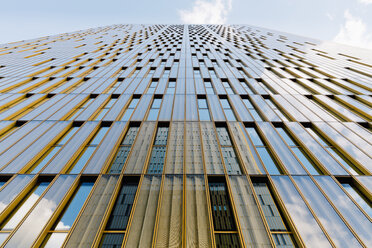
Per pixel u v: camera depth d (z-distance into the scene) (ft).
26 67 68.49
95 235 20.81
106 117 41.60
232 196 25.22
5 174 27.07
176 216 23.03
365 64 71.56
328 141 34.91
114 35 150.30
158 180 27.37
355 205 23.45
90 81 58.80
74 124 39.96
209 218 22.97
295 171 28.37
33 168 28.94
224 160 31.32
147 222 22.33
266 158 31.76
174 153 32.24
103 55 89.81
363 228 21.06
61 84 58.23
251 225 22.11
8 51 92.02
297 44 113.29
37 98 47.62
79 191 26.32
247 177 27.78
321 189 25.46
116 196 25.59
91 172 28.14
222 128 39.55
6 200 23.56
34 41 121.80
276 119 40.63
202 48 103.71
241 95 51.47
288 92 51.60
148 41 126.31
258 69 69.46
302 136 35.47
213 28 189.57
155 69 72.33
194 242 20.84
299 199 24.34
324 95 49.78
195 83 58.34
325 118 40.22
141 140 34.96
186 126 38.96
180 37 140.15
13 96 47.70
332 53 91.04
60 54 90.07
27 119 39.55
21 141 33.37
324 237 20.52
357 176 27.09
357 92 49.06
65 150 31.94
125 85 56.85
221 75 64.08
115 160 31.19
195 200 24.85
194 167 29.55
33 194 25.46
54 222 22.39
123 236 21.50
